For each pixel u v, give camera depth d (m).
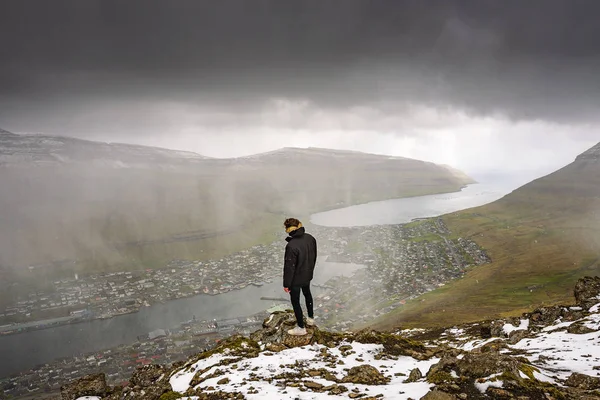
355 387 9.50
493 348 16.62
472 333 25.89
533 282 108.25
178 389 11.29
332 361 11.91
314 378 10.45
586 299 21.89
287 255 12.64
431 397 7.66
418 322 75.94
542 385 8.38
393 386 9.24
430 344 24.70
